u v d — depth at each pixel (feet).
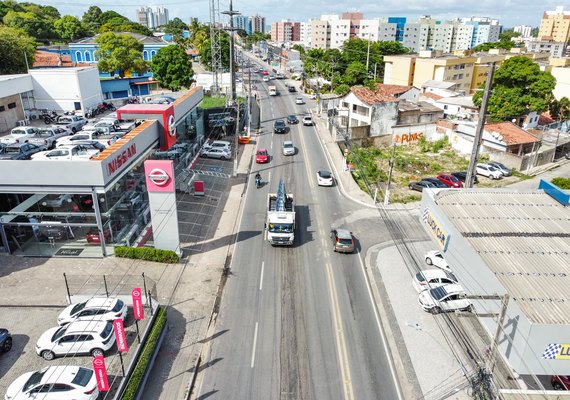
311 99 314.55
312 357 72.38
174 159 152.46
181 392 64.44
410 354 73.46
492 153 187.11
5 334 70.38
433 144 208.44
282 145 197.57
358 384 66.95
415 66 329.11
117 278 89.25
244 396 64.28
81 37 453.58
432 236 82.58
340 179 159.12
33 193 94.63
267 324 80.33
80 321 72.23
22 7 460.14
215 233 115.24
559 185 150.00
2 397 61.62
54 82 212.64
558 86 277.85
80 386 59.62
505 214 80.48
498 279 59.21
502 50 370.32
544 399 56.59
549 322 50.42
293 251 107.34
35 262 96.58
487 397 53.26
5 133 186.19
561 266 63.62
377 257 105.50
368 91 222.69
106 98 277.23
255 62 552.41
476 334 78.69
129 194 111.65
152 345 69.31
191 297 87.40
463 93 289.12
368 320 82.12
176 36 493.36
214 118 214.90
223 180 153.99
